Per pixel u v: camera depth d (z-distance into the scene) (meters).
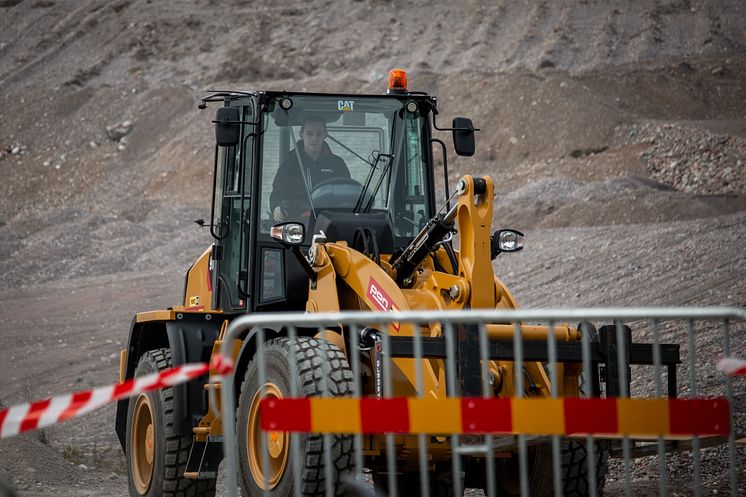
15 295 102.38
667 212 105.81
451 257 28.39
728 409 18.28
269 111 30.62
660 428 18.17
